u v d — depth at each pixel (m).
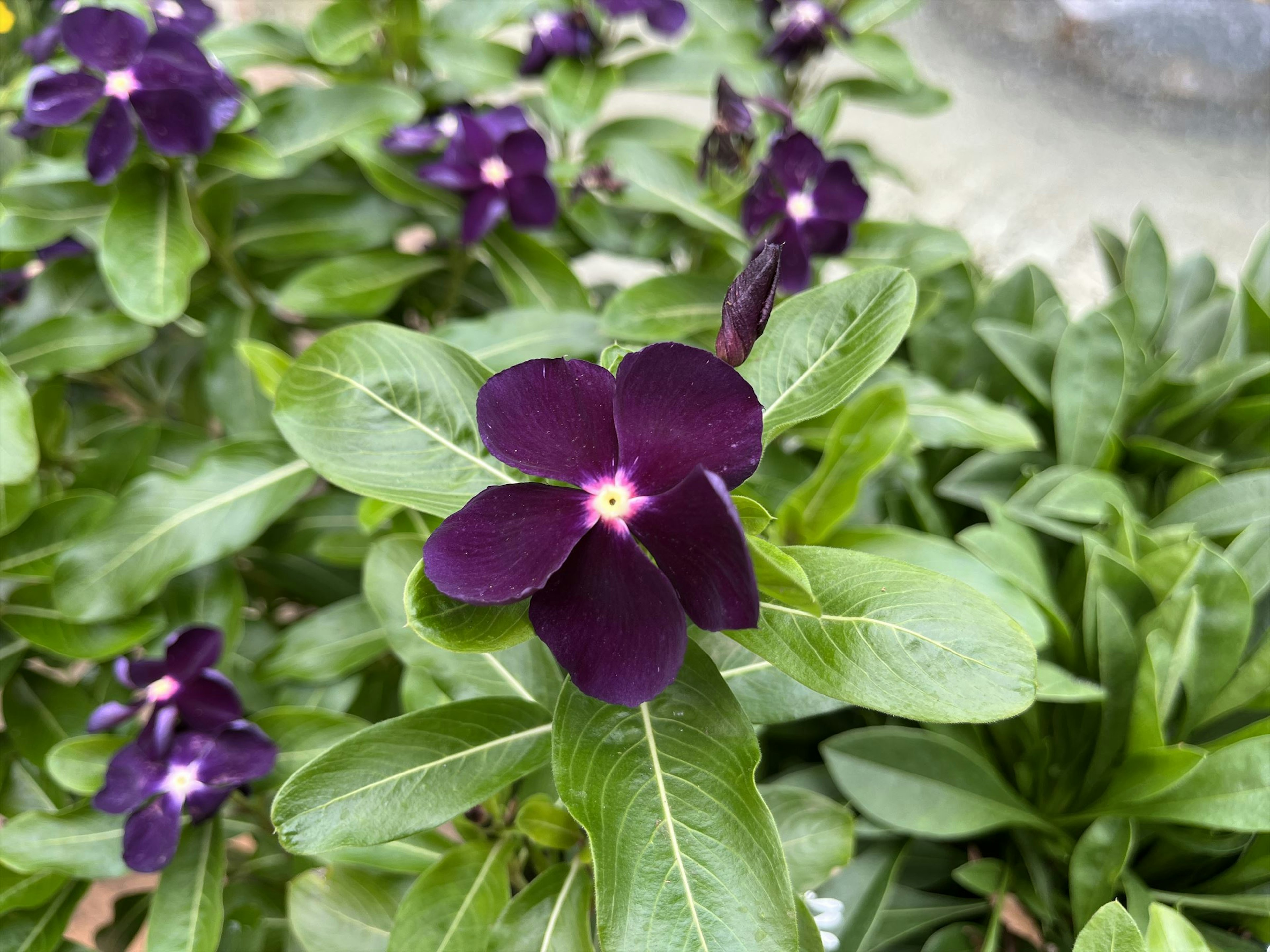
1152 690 0.23
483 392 0.14
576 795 0.15
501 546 0.14
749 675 0.20
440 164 0.31
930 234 0.31
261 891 0.28
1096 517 0.27
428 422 0.18
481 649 0.15
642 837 0.15
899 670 0.15
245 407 0.32
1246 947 0.24
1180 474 0.30
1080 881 0.23
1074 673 0.27
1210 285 0.36
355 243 0.34
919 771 0.25
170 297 0.27
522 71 0.35
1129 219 0.58
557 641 0.14
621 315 0.29
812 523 0.23
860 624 0.15
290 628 0.29
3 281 0.33
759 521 0.15
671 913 0.15
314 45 0.32
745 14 0.36
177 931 0.22
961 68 0.66
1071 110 0.64
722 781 0.16
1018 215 0.59
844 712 0.29
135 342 0.31
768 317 0.15
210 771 0.23
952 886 0.27
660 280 0.29
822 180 0.27
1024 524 0.29
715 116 0.27
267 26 0.35
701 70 0.36
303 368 0.18
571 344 0.29
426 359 0.18
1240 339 0.33
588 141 0.37
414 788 0.18
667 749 0.16
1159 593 0.25
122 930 0.30
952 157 0.62
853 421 0.23
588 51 0.34
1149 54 0.66
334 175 0.37
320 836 0.17
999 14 0.68
